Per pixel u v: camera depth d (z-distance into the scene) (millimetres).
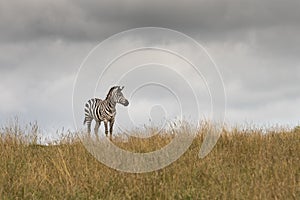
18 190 9742
